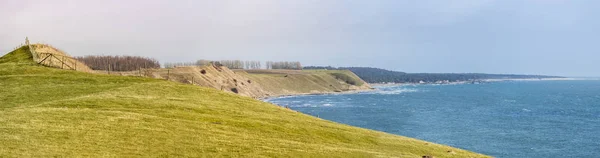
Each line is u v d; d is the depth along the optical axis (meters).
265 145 36.19
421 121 145.50
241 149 34.03
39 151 29.02
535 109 197.50
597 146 100.19
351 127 54.22
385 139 47.84
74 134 33.72
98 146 31.41
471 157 43.88
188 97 58.66
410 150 43.47
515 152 92.81
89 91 58.19
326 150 36.56
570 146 100.06
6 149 28.77
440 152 44.22
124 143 32.66
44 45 105.62
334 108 195.62
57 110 42.09
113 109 46.28
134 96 54.88
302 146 37.25
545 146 99.88
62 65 84.06
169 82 69.62
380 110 185.62
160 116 44.28
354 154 36.16
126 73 180.38
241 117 48.97
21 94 55.09
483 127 130.75
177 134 36.62
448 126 132.50
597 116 166.62
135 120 40.09
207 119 45.19
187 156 30.98
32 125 35.34
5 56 91.62
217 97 62.09
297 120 52.34
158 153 31.08
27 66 76.94
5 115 38.88
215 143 35.03
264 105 62.00
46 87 60.19
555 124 139.88
